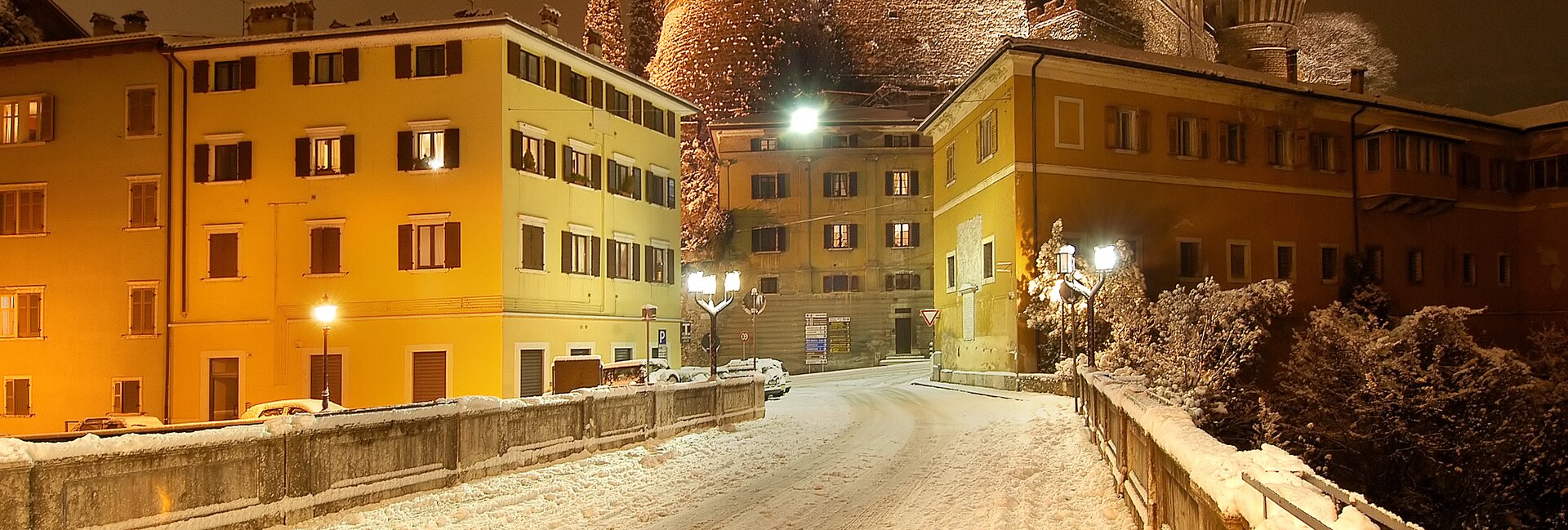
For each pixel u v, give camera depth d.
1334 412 25.62
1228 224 39.66
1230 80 39.06
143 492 10.25
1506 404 24.97
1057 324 34.56
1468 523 24.34
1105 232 36.75
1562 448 24.42
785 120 60.31
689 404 23.61
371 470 13.64
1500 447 24.47
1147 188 37.84
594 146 38.97
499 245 33.16
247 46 35.22
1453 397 24.78
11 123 37.34
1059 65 36.22
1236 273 39.66
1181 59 39.50
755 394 28.06
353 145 34.44
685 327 59.69
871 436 22.66
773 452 19.94
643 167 42.81
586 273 38.06
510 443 16.72
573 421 18.64
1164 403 12.64
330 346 34.25
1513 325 48.31
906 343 59.81
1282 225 41.16
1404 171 43.28
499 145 33.38
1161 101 38.56
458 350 33.19
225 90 35.69
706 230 60.09
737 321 59.50
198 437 10.91
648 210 43.12
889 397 36.12
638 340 41.53
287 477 12.15
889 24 84.75
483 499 14.32
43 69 37.22
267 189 35.06
